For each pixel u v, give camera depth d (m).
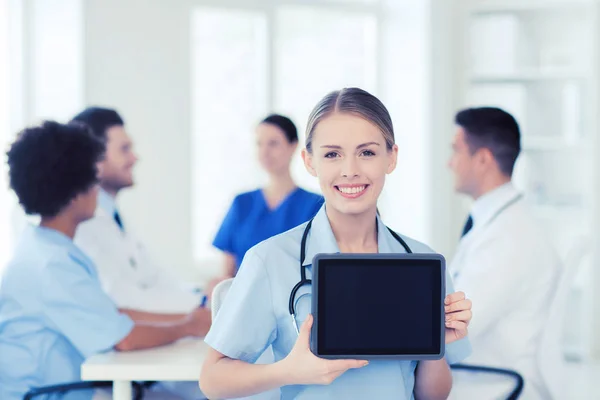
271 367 1.30
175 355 1.95
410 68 5.21
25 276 2.03
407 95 5.23
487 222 2.38
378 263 1.25
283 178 3.29
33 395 1.93
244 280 1.42
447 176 5.12
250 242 3.26
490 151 2.42
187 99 4.60
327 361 1.23
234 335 1.40
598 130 4.65
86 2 4.27
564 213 4.72
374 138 1.36
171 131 4.57
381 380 1.38
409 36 5.20
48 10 4.16
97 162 2.12
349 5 5.24
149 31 4.48
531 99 4.89
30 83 4.10
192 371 1.85
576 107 4.70
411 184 5.23
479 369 2.12
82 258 2.08
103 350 1.99
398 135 5.30
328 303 1.24
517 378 2.10
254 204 3.30
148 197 4.53
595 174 4.66
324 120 1.37
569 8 4.75
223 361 1.41
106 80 4.38
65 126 2.08
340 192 1.38
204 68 4.83
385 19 5.34
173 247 4.60
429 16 5.07
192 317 2.14
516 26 4.78
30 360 2.02
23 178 2.02
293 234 1.46
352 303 1.24
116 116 2.84
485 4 4.80
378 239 1.48
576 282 4.75
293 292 1.36
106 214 2.69
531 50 4.91
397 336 1.24
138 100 4.47
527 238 2.33
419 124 5.16
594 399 3.88
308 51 5.18
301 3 5.07
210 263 4.73
